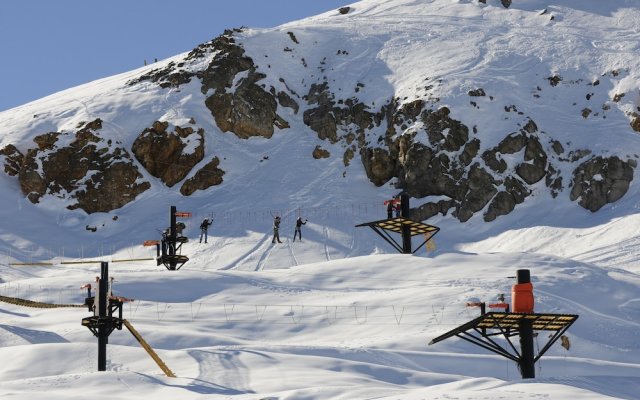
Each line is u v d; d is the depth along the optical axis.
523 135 85.81
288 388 30.62
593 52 96.44
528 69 95.19
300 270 58.47
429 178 85.31
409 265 57.28
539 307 48.00
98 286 35.44
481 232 80.69
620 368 39.22
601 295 53.00
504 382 25.23
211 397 27.48
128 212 89.06
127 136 95.69
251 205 87.00
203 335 42.97
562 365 38.62
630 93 88.81
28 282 56.81
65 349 37.41
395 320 46.50
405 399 23.45
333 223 81.50
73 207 89.69
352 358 37.84
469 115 87.94
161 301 53.19
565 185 82.62
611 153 82.06
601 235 74.19
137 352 37.03
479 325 27.36
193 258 76.31
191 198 90.81
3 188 90.44
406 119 90.38
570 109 89.44
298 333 46.25
